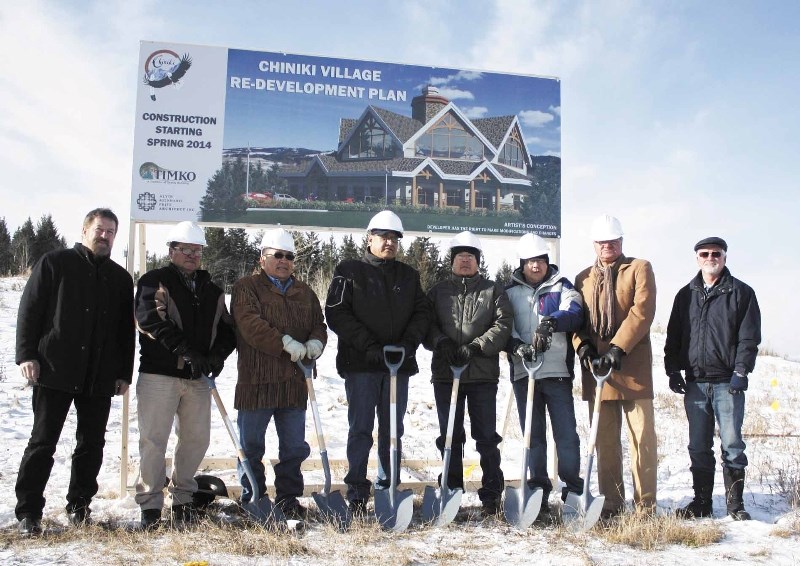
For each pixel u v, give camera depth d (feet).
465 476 21.11
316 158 21.31
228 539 14.76
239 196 20.72
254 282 17.16
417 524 16.62
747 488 20.43
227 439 23.57
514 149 22.71
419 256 46.50
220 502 18.03
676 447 25.94
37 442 15.02
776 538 15.64
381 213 17.95
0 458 20.01
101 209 16.11
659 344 50.93
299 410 17.10
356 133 21.66
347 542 14.88
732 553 14.56
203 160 20.57
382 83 21.94
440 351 17.22
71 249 15.85
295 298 17.48
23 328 15.05
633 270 17.72
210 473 20.38
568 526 16.19
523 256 18.24
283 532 15.17
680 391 18.72
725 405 17.66
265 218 20.86
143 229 20.61
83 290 15.55
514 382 18.42
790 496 18.94
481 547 14.87
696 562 13.96
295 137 21.17
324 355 37.63
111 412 25.89
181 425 16.67
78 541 14.53
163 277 16.15
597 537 15.70
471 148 22.40
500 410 30.68
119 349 16.52
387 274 17.65
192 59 20.65
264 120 20.99
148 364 16.06
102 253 15.92
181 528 15.51
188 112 20.53
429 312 17.74
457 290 17.98
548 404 17.79
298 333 17.15
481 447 17.57
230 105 20.81
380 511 16.26
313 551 14.23
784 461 23.50
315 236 45.70
